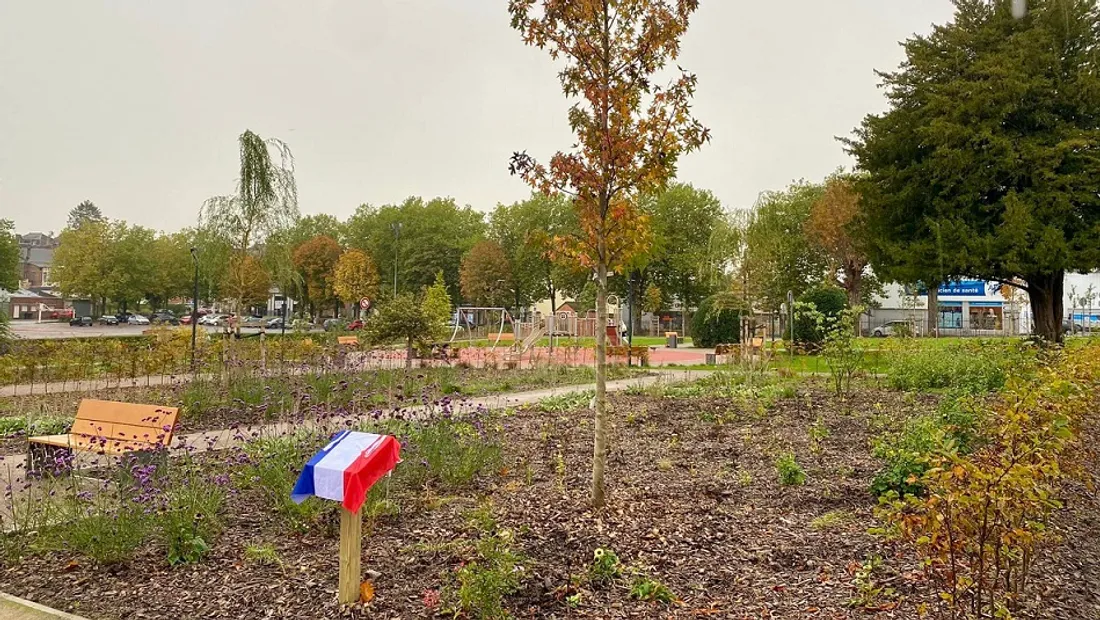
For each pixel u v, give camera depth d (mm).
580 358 24234
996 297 53969
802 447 8117
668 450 7957
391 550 4570
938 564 3848
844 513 5539
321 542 4762
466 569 3918
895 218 23781
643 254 6551
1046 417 3795
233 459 5973
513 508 5527
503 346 29156
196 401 10773
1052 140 20781
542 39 5605
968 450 6129
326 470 3777
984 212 21812
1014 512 3342
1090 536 5137
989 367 12703
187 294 69312
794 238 43531
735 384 14656
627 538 4922
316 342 24625
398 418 7488
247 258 14891
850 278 43312
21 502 5480
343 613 3729
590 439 8609
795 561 4586
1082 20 21500
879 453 7215
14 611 3812
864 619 3717
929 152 22891
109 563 4449
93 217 125375
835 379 13320
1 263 49531
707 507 5699
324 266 62875
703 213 50531
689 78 5527
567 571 4332
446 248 60844
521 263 56438
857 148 25188
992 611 3451
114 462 6270
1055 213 20172
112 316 62719
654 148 5574
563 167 5539
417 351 20062
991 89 21281
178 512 4715
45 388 13547
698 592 4109
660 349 33125
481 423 8031
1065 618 3764
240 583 4145
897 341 16828
